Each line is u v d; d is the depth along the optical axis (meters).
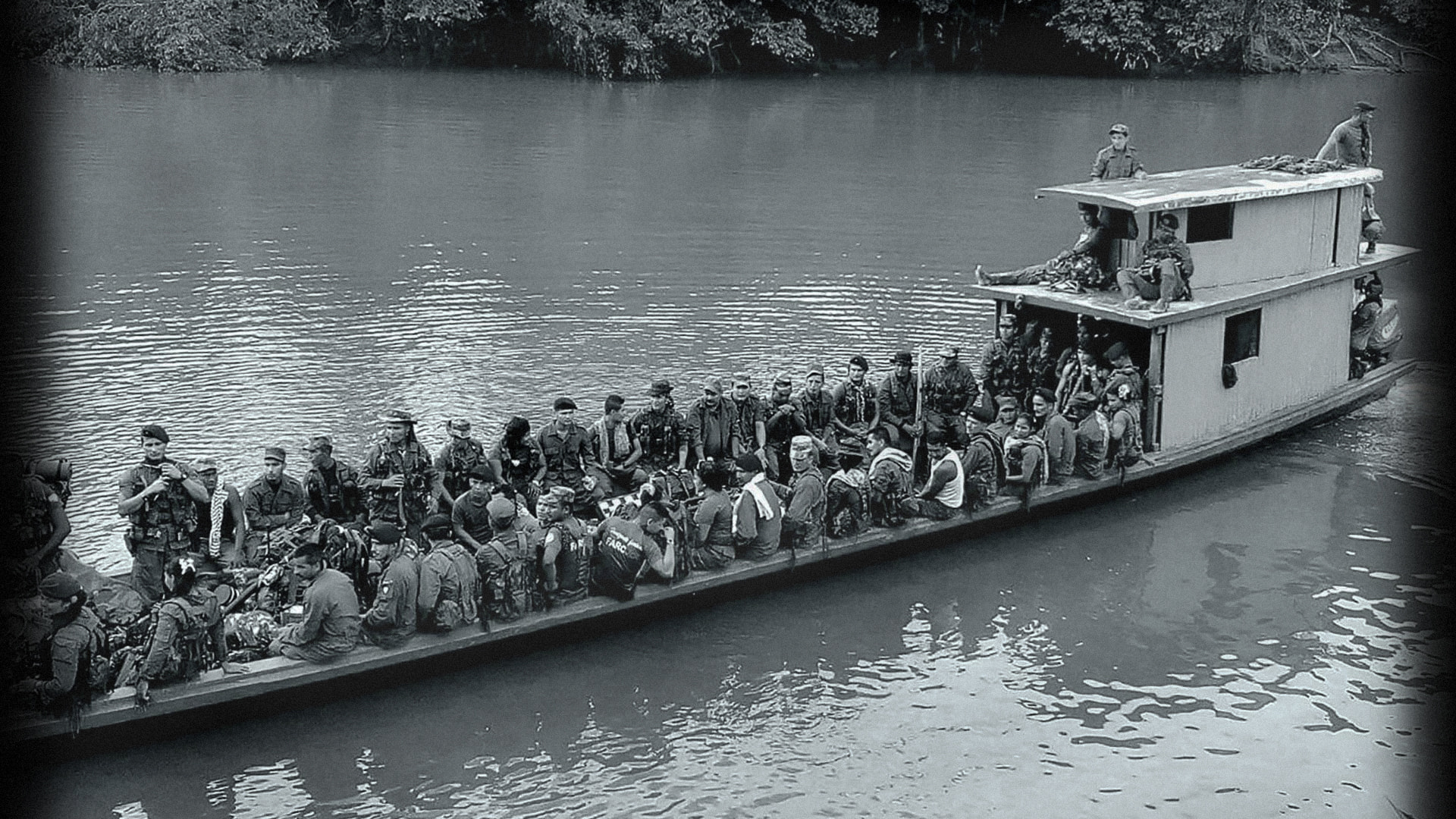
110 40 53.94
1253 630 14.71
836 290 26.70
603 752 12.35
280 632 12.74
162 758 11.98
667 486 15.25
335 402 20.05
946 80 59.03
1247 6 58.78
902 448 17.53
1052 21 60.38
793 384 21.12
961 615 14.96
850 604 15.15
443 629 13.13
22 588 12.53
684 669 13.72
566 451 15.75
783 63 61.28
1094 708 13.23
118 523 15.91
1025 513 17.12
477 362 22.03
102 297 25.20
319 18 57.50
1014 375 19.05
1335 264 20.41
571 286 26.73
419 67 57.75
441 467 15.01
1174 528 17.20
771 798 11.73
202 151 39.34
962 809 11.63
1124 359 18.23
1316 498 18.17
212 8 54.62
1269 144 41.56
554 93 52.34
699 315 24.89
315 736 12.40
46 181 35.19
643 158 40.16
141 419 19.09
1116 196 17.80
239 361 21.81
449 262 28.36
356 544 13.28
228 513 14.09
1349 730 12.90
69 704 11.57
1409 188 37.16
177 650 11.94
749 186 36.53
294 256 28.48
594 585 14.11
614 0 57.75
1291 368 19.97
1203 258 18.58
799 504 15.34
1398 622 14.91
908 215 33.25
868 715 13.05
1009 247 30.16
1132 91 55.22
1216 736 12.77
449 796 11.66
